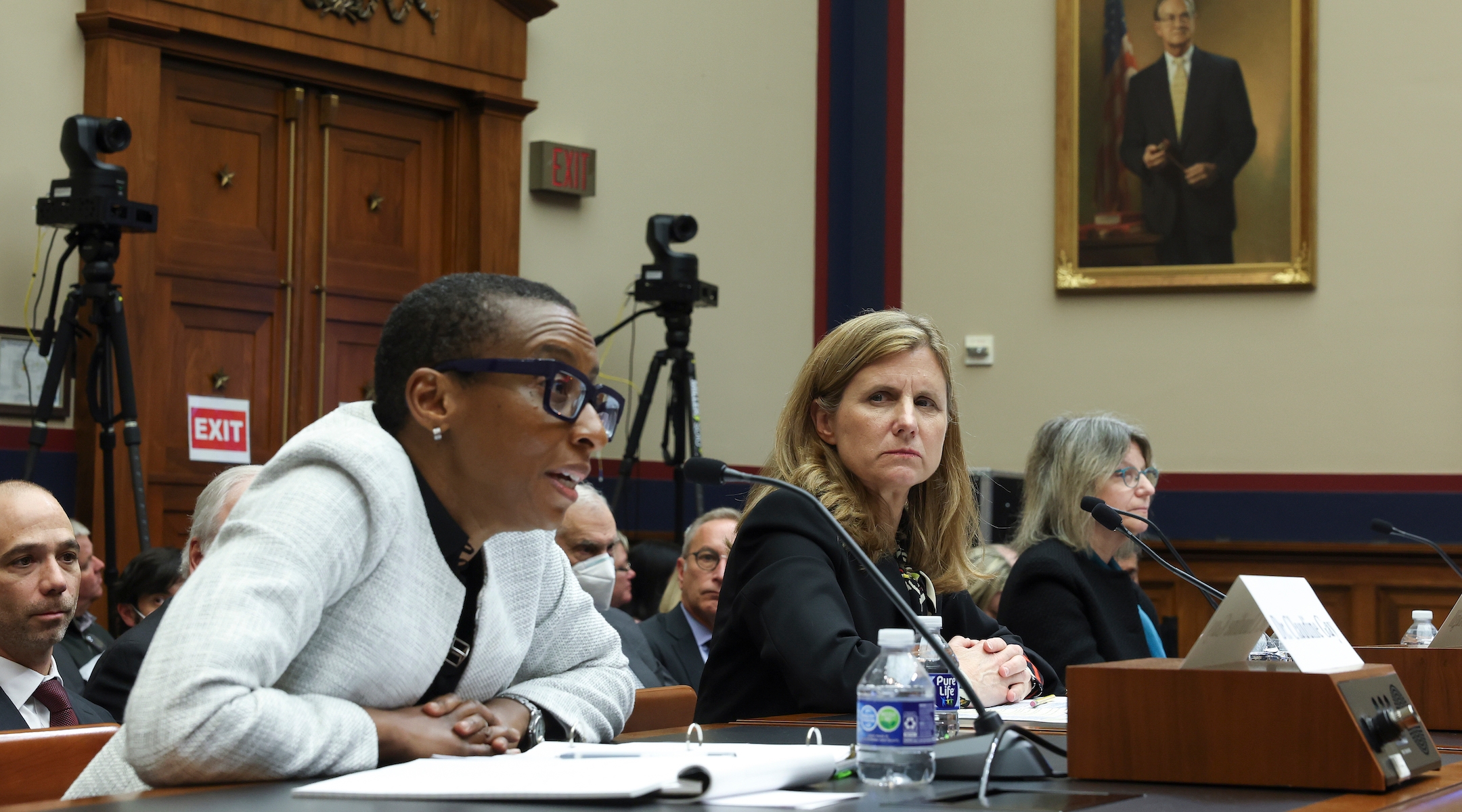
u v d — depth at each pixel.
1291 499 6.67
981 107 7.20
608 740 1.72
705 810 1.11
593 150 6.44
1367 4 6.77
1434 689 2.01
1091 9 7.02
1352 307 6.72
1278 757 1.29
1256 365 6.80
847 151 7.30
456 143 6.07
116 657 2.76
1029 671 2.13
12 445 4.86
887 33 7.31
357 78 5.73
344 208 5.76
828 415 2.31
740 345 6.91
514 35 6.16
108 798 1.17
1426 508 6.52
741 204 6.97
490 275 1.55
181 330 5.30
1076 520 3.41
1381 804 1.19
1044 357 7.05
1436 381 6.61
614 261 6.57
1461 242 6.62
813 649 1.94
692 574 4.16
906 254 7.23
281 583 1.35
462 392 1.48
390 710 1.46
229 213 5.45
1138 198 6.94
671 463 6.03
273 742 1.27
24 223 4.95
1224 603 1.34
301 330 5.60
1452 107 6.66
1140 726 1.34
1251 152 6.81
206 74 5.41
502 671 1.61
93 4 5.10
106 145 4.59
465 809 1.09
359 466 1.44
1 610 2.58
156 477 5.19
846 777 1.34
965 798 1.23
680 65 6.83
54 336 4.88
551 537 1.79
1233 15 6.84
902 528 2.46
